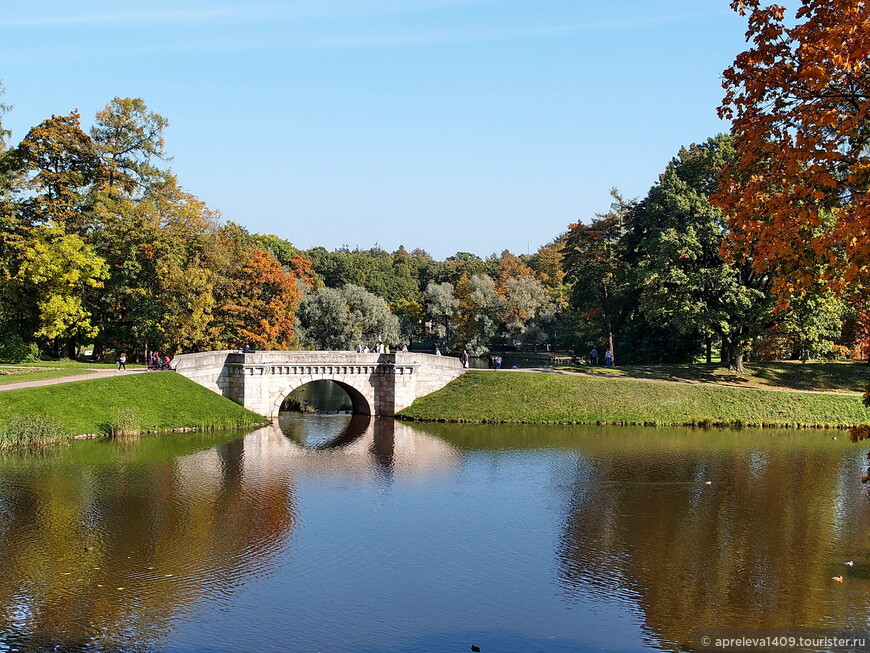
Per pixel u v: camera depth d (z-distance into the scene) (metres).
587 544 32.72
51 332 66.94
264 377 64.44
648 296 73.69
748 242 20.98
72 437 51.25
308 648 23.39
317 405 77.38
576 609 26.34
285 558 30.69
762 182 20.61
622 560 30.92
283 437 56.06
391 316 104.81
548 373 69.81
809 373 73.62
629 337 85.88
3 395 51.69
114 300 72.50
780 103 20.20
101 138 78.19
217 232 84.81
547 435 57.97
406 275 166.38
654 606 26.56
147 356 74.62
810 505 38.75
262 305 83.62
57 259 66.19
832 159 18.88
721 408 64.44
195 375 63.12
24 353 67.81
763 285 69.12
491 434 58.25
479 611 26.12
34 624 24.48
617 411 63.88
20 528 33.25
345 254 159.12
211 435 55.81
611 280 86.69
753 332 68.69
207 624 24.80
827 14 19.12
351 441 54.94
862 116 18.16
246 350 66.88
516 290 111.44
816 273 20.62
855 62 17.67
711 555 31.44
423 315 125.38
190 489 40.22
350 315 99.12
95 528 33.56
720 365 74.94
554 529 34.75
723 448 53.22
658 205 73.12
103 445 50.06
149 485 40.72
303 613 25.78
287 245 149.38
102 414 54.16
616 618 25.64
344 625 24.97
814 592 27.67
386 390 67.12
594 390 66.25
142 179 80.19
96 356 79.38
